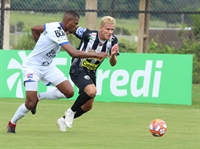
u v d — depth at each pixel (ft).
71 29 76.02
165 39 227.81
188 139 76.07
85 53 73.77
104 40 79.97
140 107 117.29
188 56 123.75
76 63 81.10
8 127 78.74
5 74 128.36
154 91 123.95
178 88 123.75
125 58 124.88
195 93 143.13
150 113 108.27
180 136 79.05
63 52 125.49
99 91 125.39
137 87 124.57
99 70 125.59
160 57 124.16
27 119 96.32
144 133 81.56
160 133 76.95
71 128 85.81
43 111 108.78
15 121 78.33
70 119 80.33
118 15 236.84
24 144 68.39
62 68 125.29
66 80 79.36
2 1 144.25
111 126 89.45
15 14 285.84
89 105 81.71
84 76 80.23
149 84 124.06
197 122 96.48
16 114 77.66
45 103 122.83
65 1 205.46
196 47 169.17
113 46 77.20
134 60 124.67
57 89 81.71
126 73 124.57
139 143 71.20
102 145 68.80
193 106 121.39
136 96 124.36
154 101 123.75
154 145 69.87
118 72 124.98
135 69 124.57
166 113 108.78
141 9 158.10
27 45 180.55
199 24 173.78
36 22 264.11
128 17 237.04
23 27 241.35
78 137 75.46
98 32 80.02
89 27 152.15
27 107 76.89
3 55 128.36
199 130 86.22
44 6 210.79
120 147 67.56
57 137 75.00
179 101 123.65
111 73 125.08
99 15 186.70
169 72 123.95
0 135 75.97
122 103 123.24
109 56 78.33
